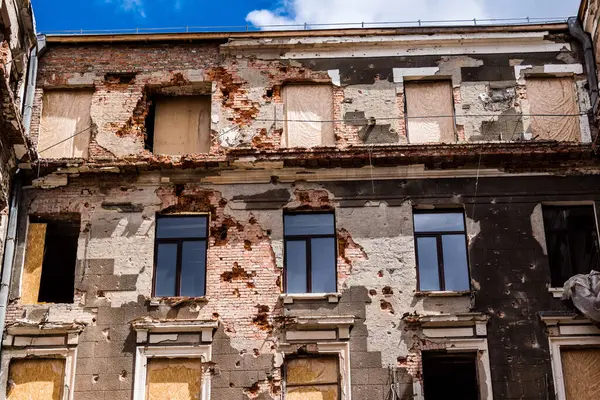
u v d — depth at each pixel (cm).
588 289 2036
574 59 2356
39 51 2345
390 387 2009
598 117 2202
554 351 2042
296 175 2228
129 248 2162
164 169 2231
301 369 2053
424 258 2164
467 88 2331
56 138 2311
